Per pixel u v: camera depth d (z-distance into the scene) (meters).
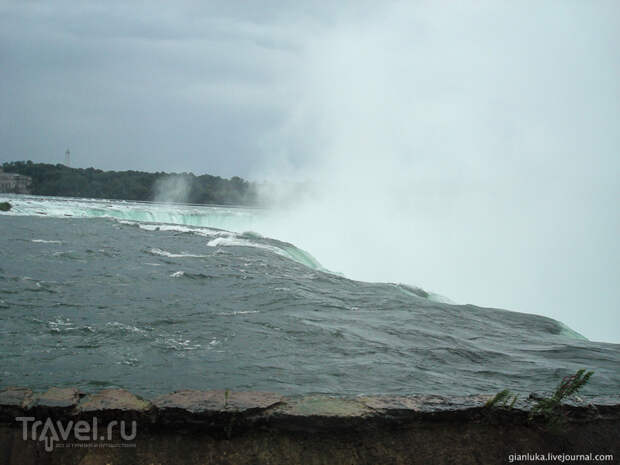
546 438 4.36
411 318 10.05
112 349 7.16
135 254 16.16
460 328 9.66
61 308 9.27
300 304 10.55
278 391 5.79
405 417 4.23
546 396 4.85
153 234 22.28
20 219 25.83
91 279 11.94
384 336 8.56
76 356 6.80
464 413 4.36
